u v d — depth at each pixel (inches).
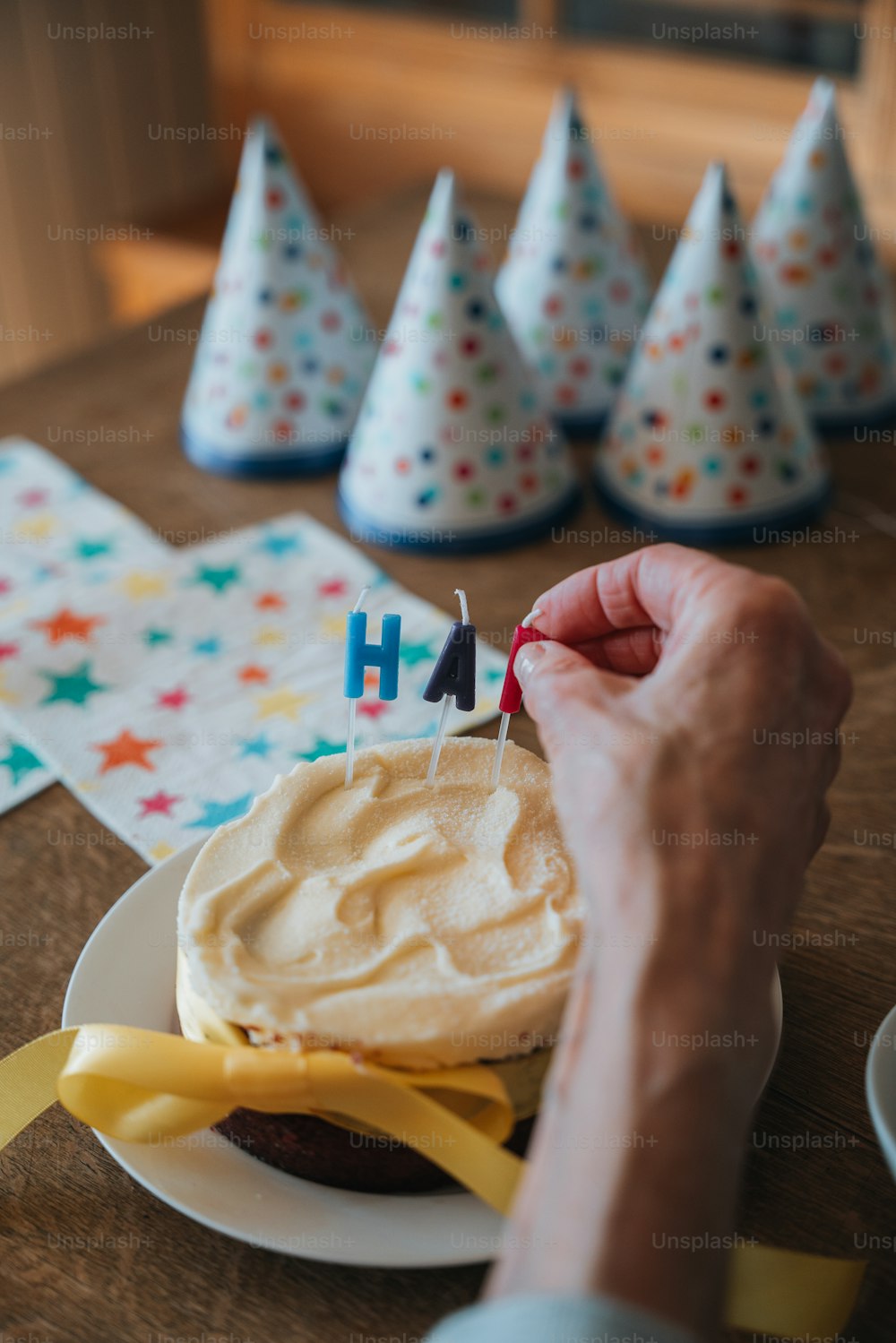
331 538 33.4
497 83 56.7
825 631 30.6
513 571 32.4
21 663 30.1
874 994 24.1
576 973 21.3
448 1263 20.6
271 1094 20.8
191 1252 21.6
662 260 43.3
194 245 55.1
